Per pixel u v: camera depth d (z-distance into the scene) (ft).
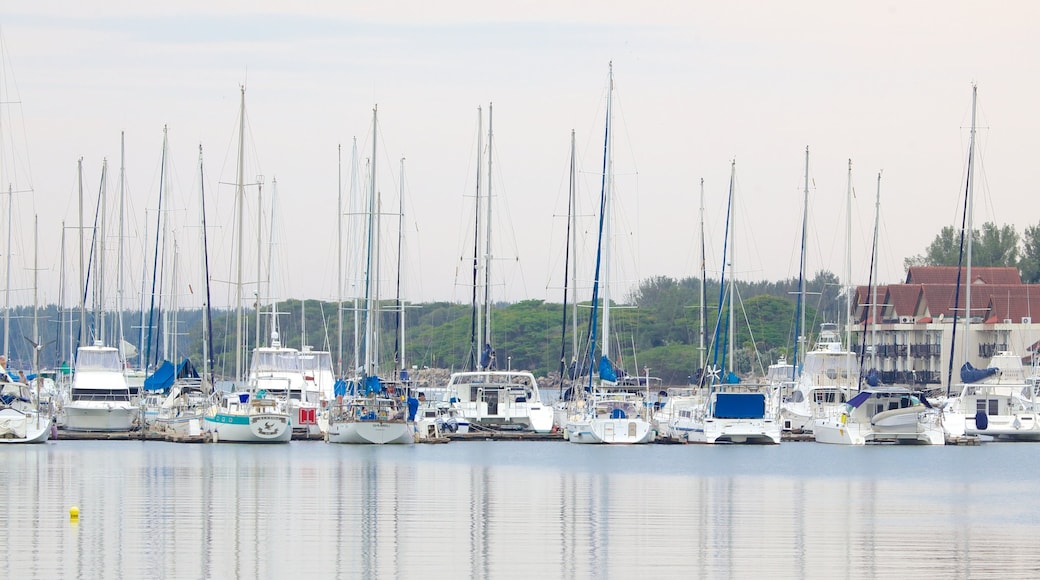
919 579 470.80
